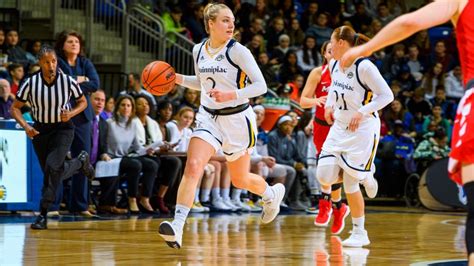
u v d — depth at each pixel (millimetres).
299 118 15297
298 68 18656
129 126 12117
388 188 17406
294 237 8398
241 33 19516
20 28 17297
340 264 5875
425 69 21516
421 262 6117
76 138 10391
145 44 17672
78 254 6277
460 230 10078
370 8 23156
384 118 18000
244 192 13867
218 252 6598
